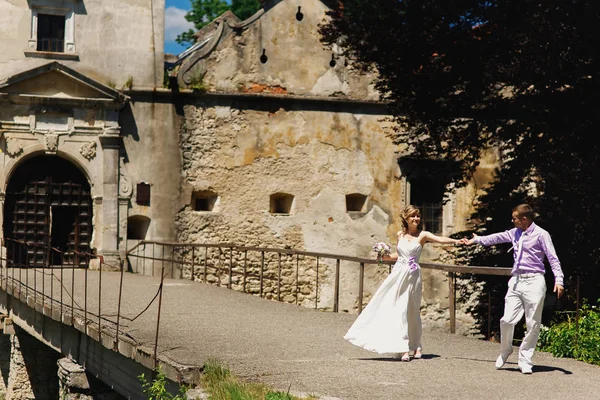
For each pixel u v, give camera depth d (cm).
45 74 2280
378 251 1012
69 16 2345
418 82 1938
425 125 2039
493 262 1931
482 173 2616
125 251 2350
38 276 1992
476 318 2014
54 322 1493
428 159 2170
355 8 1944
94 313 1339
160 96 2394
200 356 962
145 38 2391
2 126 2258
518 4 1814
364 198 2542
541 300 900
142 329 1177
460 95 1938
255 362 949
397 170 2558
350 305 2511
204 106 2428
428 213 2603
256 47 2466
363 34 1962
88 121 2331
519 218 916
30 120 2281
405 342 959
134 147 2373
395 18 1884
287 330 1208
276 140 2480
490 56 1861
